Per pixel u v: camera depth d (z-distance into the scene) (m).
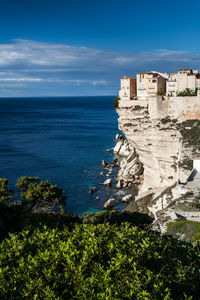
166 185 63.59
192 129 55.69
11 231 22.97
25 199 36.28
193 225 31.97
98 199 64.06
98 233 15.20
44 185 39.53
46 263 11.69
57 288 10.52
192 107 56.03
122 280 11.05
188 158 54.47
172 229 32.75
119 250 13.05
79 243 13.59
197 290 12.05
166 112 58.75
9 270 11.84
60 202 39.34
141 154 69.25
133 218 36.94
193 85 67.75
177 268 12.70
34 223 24.55
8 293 10.02
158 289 10.59
